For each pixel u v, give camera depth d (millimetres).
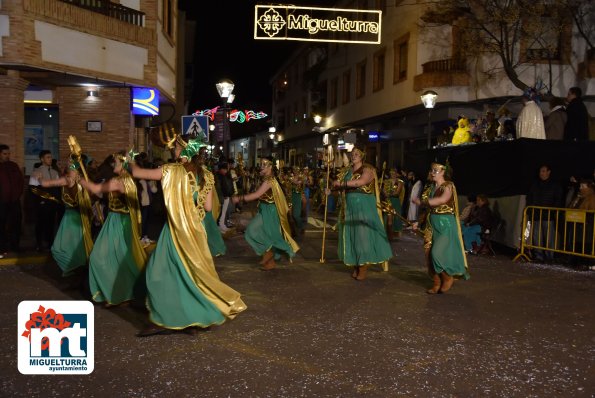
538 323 6449
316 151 38812
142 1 15367
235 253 11234
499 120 16234
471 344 5641
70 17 13094
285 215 9398
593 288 8383
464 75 21812
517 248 11227
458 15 21531
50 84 14680
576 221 10016
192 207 5414
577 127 12430
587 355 5379
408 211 17078
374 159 30734
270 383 4539
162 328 5547
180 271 5359
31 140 15188
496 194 12133
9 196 9922
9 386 4410
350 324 6250
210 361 5000
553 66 21031
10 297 7180
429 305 7203
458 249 7801
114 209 6535
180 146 5590
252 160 62781
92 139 15219
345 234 8688
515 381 4703
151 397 4246
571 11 20031
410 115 25391
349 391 4422
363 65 31188
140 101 15914
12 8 12039
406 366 4992
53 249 7574
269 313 6652
